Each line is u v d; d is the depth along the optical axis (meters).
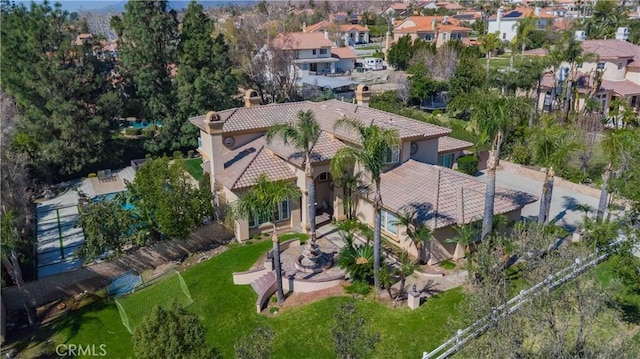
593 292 17.73
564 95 59.62
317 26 146.25
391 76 99.06
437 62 84.12
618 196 27.62
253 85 75.75
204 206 33.47
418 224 28.33
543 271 18.47
